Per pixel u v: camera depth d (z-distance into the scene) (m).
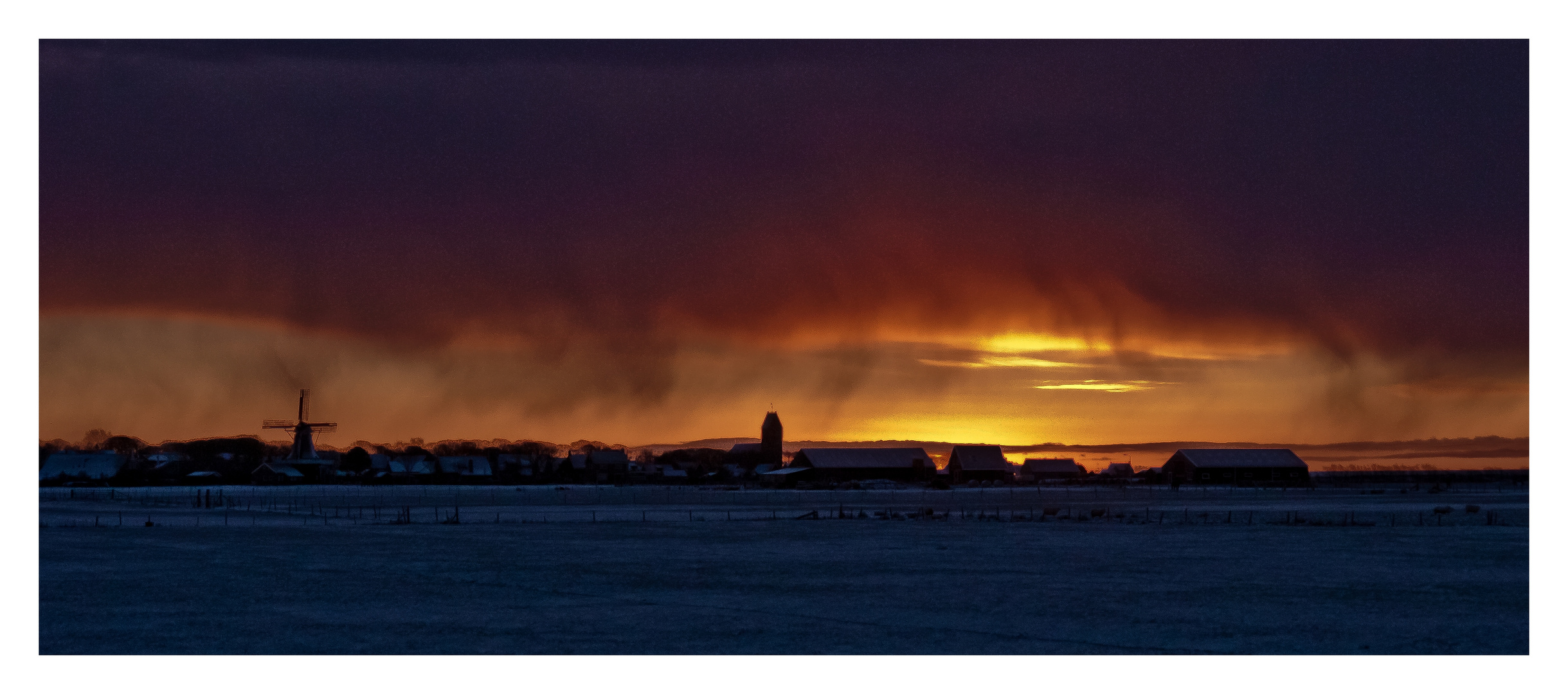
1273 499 125.81
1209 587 42.34
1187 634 33.31
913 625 34.84
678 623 35.16
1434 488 154.38
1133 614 36.56
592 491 169.00
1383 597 39.72
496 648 31.70
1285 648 31.39
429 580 45.16
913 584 43.50
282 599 40.12
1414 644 31.92
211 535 68.69
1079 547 58.53
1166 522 78.50
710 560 52.41
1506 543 59.62
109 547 60.06
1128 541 62.28
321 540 64.31
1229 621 35.09
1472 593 40.47
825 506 109.94
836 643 32.12
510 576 46.09
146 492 155.38
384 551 57.50
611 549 57.88
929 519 84.44
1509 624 34.59
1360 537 64.50
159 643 32.56
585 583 43.94
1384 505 106.25
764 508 105.56
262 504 115.06
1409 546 58.22
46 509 101.44
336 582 44.69
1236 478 186.25
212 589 42.75
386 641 32.72
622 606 38.44
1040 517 85.00
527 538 65.94
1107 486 184.25
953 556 53.97
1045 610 37.25
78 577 46.22
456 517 81.12
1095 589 41.84
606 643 32.34
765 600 39.56
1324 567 48.59
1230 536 65.31
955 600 39.50
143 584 44.00
